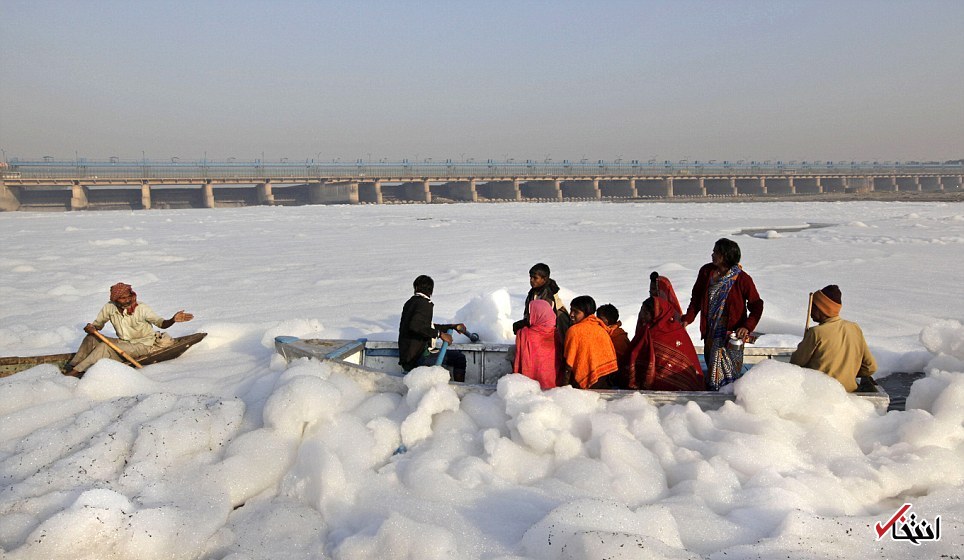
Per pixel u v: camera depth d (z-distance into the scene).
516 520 4.36
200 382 7.27
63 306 12.98
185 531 4.24
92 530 4.06
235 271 18.39
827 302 5.70
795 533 3.98
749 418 5.29
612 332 6.53
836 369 5.66
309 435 5.40
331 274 17.48
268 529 4.39
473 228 37.75
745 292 5.94
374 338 9.34
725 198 146.38
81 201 121.56
